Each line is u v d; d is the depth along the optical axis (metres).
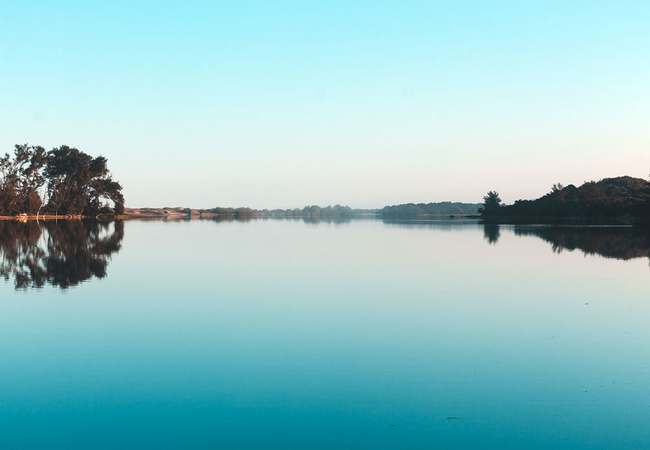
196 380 11.06
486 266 30.67
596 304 19.09
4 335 14.62
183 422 9.09
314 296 20.70
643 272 27.89
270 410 9.58
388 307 18.52
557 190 145.50
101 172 139.00
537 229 79.06
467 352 12.99
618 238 55.44
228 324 15.91
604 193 128.25
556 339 14.21
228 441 8.44
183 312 17.62
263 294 21.16
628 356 12.68
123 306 18.59
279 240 54.38
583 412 9.49
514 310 18.00
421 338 14.31
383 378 11.16
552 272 28.03
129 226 92.31
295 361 12.29
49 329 15.29
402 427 8.90
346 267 30.20
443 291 21.94
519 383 10.88
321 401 9.97
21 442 8.41
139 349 13.27
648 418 9.24
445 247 44.78
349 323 16.06
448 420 9.16
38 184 129.12
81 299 19.95
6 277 25.59
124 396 10.23
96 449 8.19
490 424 9.02
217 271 28.36
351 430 8.80
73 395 10.30
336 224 118.06
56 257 34.97
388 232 73.44
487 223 118.62
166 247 44.16
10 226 82.94
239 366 11.94
